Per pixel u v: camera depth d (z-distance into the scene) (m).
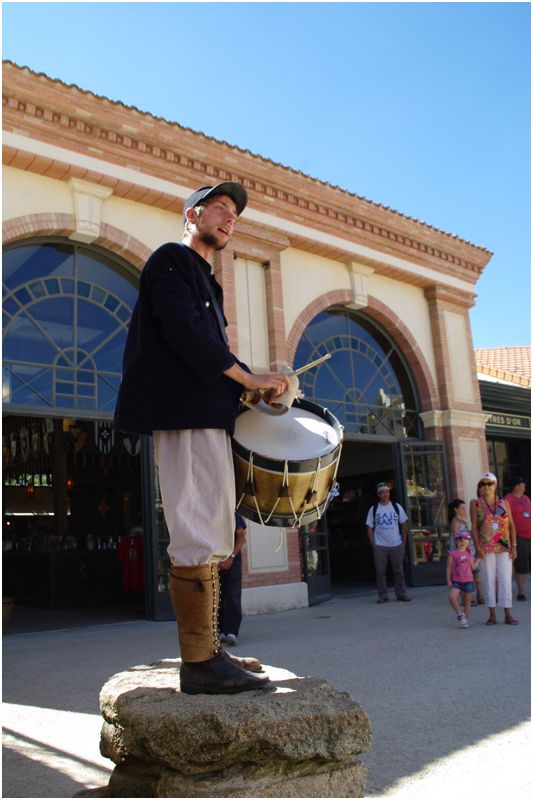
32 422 18.06
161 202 11.55
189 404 2.54
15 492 18.28
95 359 10.79
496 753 4.02
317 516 2.82
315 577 12.79
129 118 11.07
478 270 17.62
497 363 25.41
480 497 9.32
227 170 12.39
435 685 5.68
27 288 10.25
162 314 2.51
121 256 11.27
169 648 8.12
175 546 2.58
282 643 8.08
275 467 2.62
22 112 10.11
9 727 4.84
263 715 2.37
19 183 10.22
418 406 15.99
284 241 13.29
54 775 3.83
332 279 14.45
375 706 5.06
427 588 14.56
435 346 16.36
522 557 11.16
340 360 14.73
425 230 16.06
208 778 2.34
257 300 12.89
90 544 15.39
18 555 15.25
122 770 2.65
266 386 2.64
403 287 16.08
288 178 13.27
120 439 16.23
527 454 20.11
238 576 8.22
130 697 2.61
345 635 8.54
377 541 12.43
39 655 8.02
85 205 10.68
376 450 19.12
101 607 13.88
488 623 9.05
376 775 3.72
